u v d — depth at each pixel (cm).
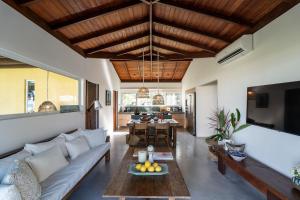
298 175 212
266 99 292
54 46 368
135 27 472
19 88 302
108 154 428
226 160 344
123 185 203
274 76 288
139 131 595
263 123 299
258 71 331
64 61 410
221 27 399
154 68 952
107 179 338
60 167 263
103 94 722
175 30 477
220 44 490
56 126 376
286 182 232
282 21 271
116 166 404
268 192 225
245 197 282
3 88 270
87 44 491
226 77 465
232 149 358
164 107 1109
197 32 438
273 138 290
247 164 305
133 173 227
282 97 255
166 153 316
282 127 255
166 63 885
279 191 208
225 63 463
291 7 254
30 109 329
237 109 386
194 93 773
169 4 340
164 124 561
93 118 605
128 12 394
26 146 257
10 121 255
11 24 254
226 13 342
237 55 387
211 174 369
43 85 369
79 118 489
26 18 285
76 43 443
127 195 183
